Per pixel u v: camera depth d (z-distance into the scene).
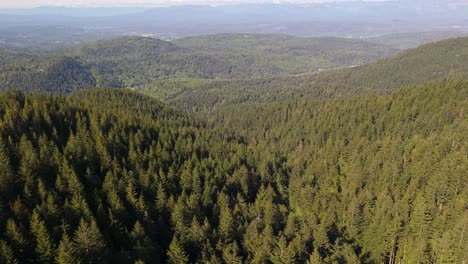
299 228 81.25
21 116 91.81
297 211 95.38
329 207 91.12
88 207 65.62
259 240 71.00
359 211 84.62
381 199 85.62
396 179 94.75
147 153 95.62
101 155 85.75
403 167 96.94
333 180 107.00
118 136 99.69
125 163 87.56
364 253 78.12
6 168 67.44
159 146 100.69
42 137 85.38
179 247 63.72
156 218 75.06
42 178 70.81
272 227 78.44
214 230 72.00
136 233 64.81
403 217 76.69
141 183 81.81
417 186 87.31
